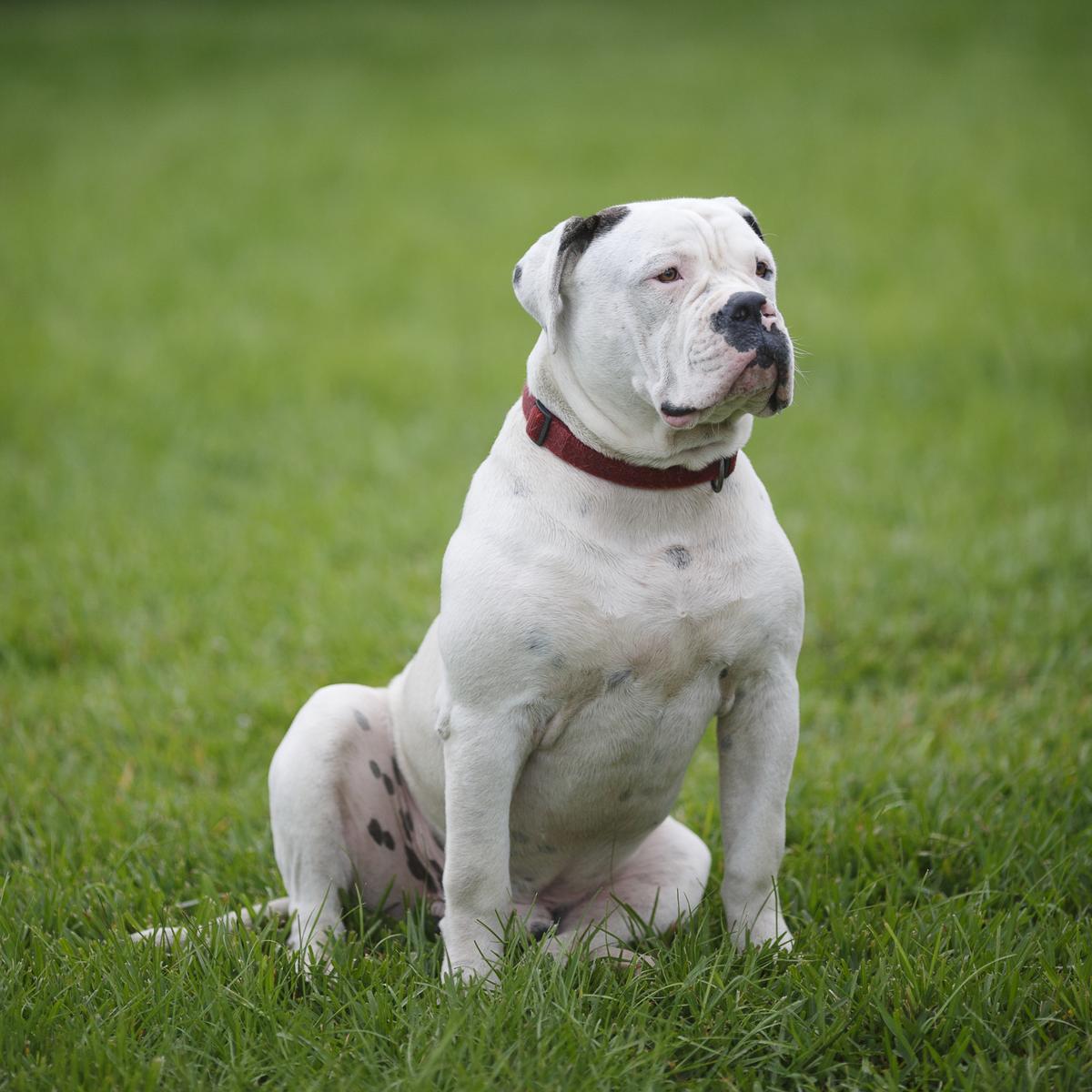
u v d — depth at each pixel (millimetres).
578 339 5918
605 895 6699
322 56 45594
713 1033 5574
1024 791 7770
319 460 15680
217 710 9641
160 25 50938
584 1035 5387
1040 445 15086
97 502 14227
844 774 8344
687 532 5867
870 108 35812
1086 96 35344
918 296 21828
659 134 34500
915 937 6246
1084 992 5680
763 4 51125
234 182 31406
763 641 5996
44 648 10891
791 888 7059
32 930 6449
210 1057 5488
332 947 6254
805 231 26078
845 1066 5410
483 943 6016
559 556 5762
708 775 8703
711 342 5496
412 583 11922
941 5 48031
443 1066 5223
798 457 15234
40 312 22250
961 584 11430
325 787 6613
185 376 18984
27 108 38594
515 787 6199
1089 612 10625
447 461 15570
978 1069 5258
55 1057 5406
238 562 12555
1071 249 23844
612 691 5871
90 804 8250
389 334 21016
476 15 52062
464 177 31438
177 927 6418
